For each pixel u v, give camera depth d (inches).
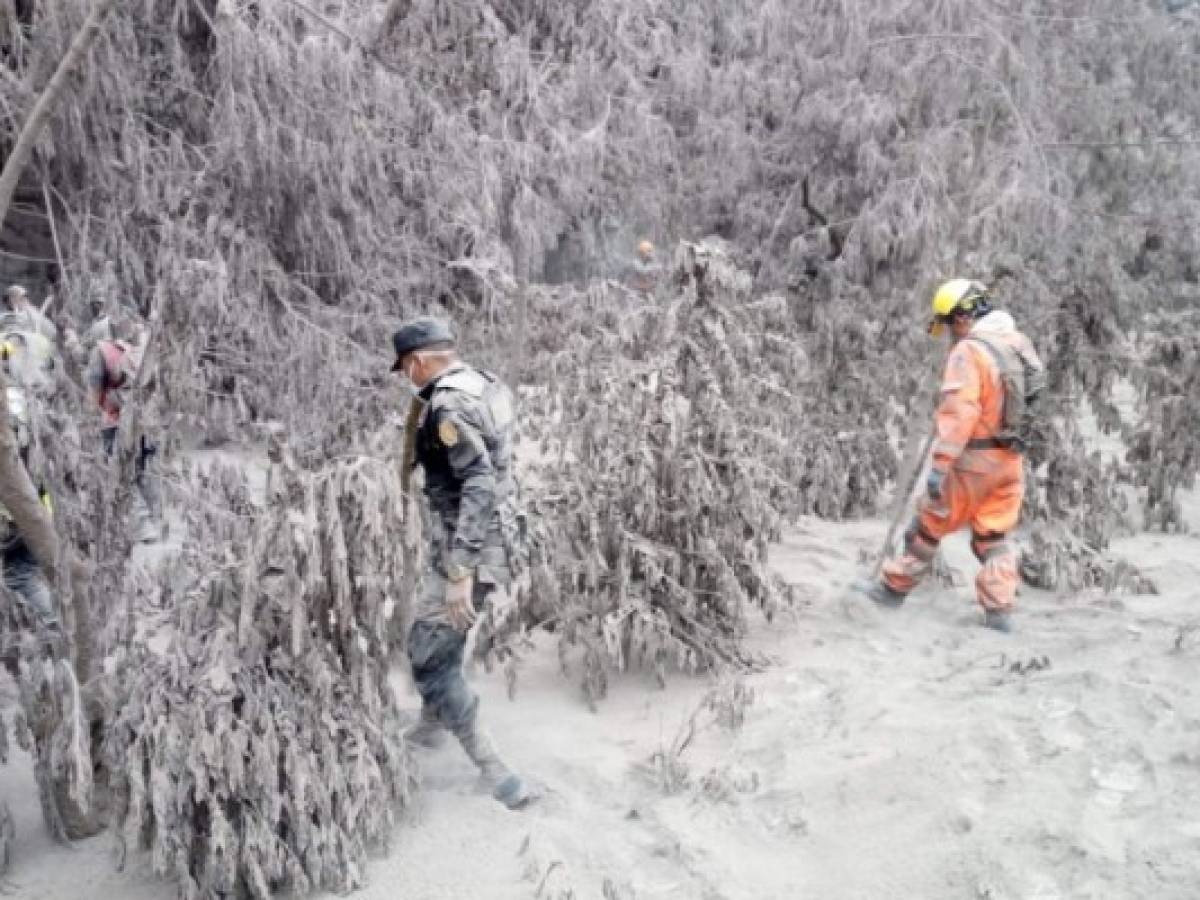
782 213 369.1
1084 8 365.1
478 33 305.4
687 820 127.8
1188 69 387.5
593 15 326.0
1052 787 122.3
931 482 180.5
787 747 143.3
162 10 358.6
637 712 160.4
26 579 164.7
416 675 133.6
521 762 144.3
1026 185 285.9
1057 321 264.1
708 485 169.0
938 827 118.6
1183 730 130.4
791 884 115.3
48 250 387.2
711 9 386.9
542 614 168.7
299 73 319.6
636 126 331.6
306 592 117.2
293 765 112.7
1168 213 410.0
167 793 108.0
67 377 167.6
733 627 177.3
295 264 369.4
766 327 243.8
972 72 291.9
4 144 331.0
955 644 179.5
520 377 333.1
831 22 322.7
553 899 113.0
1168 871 105.3
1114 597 201.0
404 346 132.0
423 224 383.2
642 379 175.0
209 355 235.8
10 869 122.6
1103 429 275.0
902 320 308.3
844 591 208.4
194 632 119.1
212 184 334.3
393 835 127.4
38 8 298.4
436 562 133.3
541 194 326.6
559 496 171.3
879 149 341.4
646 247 394.9
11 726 151.3
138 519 181.2
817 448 269.7
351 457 121.9
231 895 113.5
